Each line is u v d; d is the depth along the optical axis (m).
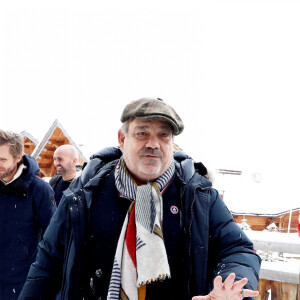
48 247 1.34
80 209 1.22
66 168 3.59
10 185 2.06
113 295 1.08
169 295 1.14
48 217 2.13
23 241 2.09
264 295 2.55
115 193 1.27
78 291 1.18
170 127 1.21
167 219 1.19
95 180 1.29
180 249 1.18
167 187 1.24
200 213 1.19
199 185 1.23
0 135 1.96
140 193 1.18
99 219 1.22
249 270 1.09
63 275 1.23
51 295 1.35
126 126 1.25
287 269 2.48
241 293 0.95
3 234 2.05
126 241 1.14
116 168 1.31
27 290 1.32
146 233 1.11
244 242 1.21
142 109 1.16
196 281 1.13
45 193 2.16
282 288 2.47
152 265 1.08
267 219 14.79
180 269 1.17
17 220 2.07
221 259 1.18
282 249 2.48
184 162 1.36
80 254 1.19
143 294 1.11
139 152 1.19
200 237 1.16
